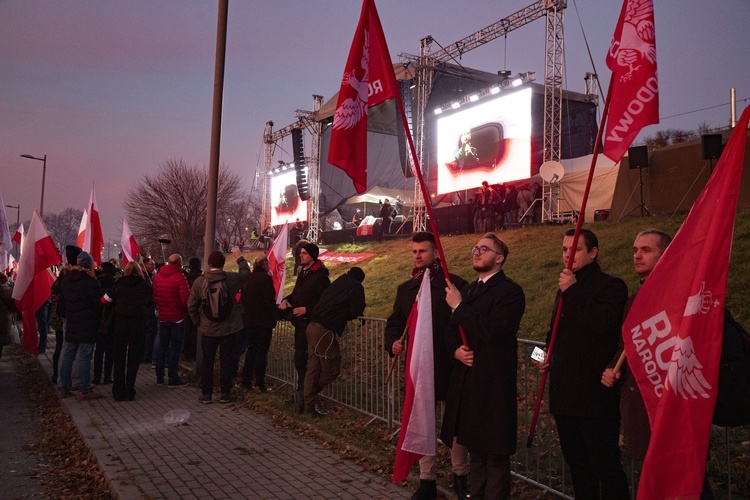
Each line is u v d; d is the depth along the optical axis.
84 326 8.37
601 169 20.58
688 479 2.72
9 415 7.87
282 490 4.87
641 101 3.31
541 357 4.11
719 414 2.89
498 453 3.64
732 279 9.16
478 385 3.76
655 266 3.03
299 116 33.44
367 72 4.42
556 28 20.17
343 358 7.81
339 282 7.08
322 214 34.94
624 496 3.42
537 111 25.84
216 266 8.26
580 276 3.62
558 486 4.68
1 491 5.06
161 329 9.56
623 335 3.06
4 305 10.69
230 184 47.66
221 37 10.15
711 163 15.52
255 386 9.07
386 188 33.88
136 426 6.94
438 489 4.72
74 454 6.14
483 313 3.76
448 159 25.42
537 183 21.64
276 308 8.57
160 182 45.91
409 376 4.27
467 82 28.38
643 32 3.36
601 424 3.43
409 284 5.00
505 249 3.95
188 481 5.06
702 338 2.81
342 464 5.54
